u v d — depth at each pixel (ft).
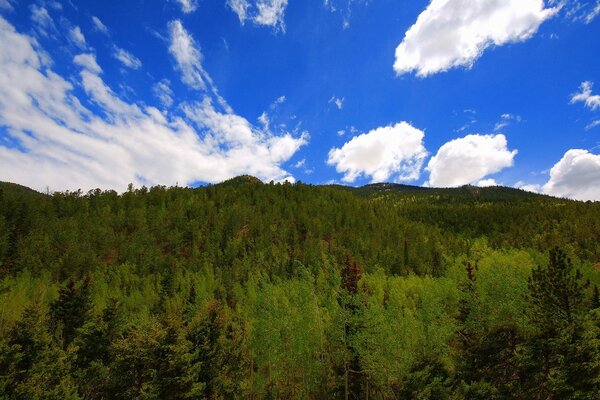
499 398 87.97
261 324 113.39
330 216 511.40
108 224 424.87
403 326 99.91
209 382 102.47
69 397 90.74
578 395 73.41
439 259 371.97
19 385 83.97
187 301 188.65
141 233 402.11
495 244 422.00
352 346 95.76
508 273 118.11
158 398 88.33
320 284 129.70
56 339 139.44
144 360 91.97
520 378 89.86
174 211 483.51
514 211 545.85
